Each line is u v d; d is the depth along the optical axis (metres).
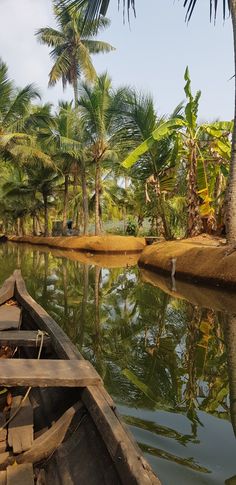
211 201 15.27
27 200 34.97
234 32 10.19
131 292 10.88
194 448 2.89
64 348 3.64
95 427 2.57
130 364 5.11
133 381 4.45
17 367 3.03
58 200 40.91
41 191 33.88
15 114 24.75
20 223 46.91
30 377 2.83
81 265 18.03
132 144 18.22
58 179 31.62
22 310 6.13
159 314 8.20
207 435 3.09
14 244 37.28
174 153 16.06
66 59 29.00
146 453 2.82
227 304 8.73
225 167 15.27
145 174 18.44
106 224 46.44
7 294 6.94
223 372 4.73
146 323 7.48
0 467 2.57
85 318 7.96
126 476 1.94
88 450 2.45
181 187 18.77
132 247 23.61
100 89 23.42
